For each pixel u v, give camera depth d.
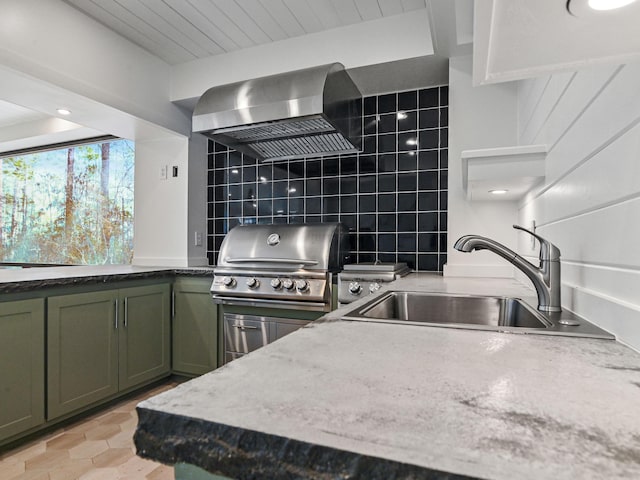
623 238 0.68
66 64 2.04
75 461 1.67
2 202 4.34
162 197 3.06
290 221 2.89
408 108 2.57
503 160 1.30
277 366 0.53
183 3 2.05
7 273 2.14
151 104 2.59
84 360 2.03
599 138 0.79
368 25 2.23
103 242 3.71
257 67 2.50
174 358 2.62
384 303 1.24
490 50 0.60
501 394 0.44
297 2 2.05
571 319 0.88
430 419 0.37
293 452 0.33
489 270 2.01
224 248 2.49
